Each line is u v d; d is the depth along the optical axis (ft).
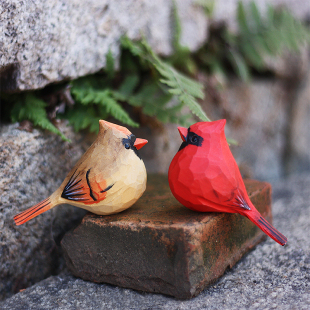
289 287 2.44
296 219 2.87
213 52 3.31
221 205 2.43
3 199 2.55
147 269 2.45
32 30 2.56
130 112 2.96
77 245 2.52
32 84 2.60
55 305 2.44
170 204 2.58
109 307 2.42
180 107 2.82
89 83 2.81
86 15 2.70
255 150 3.96
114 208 2.49
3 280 2.54
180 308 2.39
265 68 3.84
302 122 4.38
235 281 2.49
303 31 3.34
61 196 2.48
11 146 2.57
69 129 2.73
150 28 2.93
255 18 3.24
